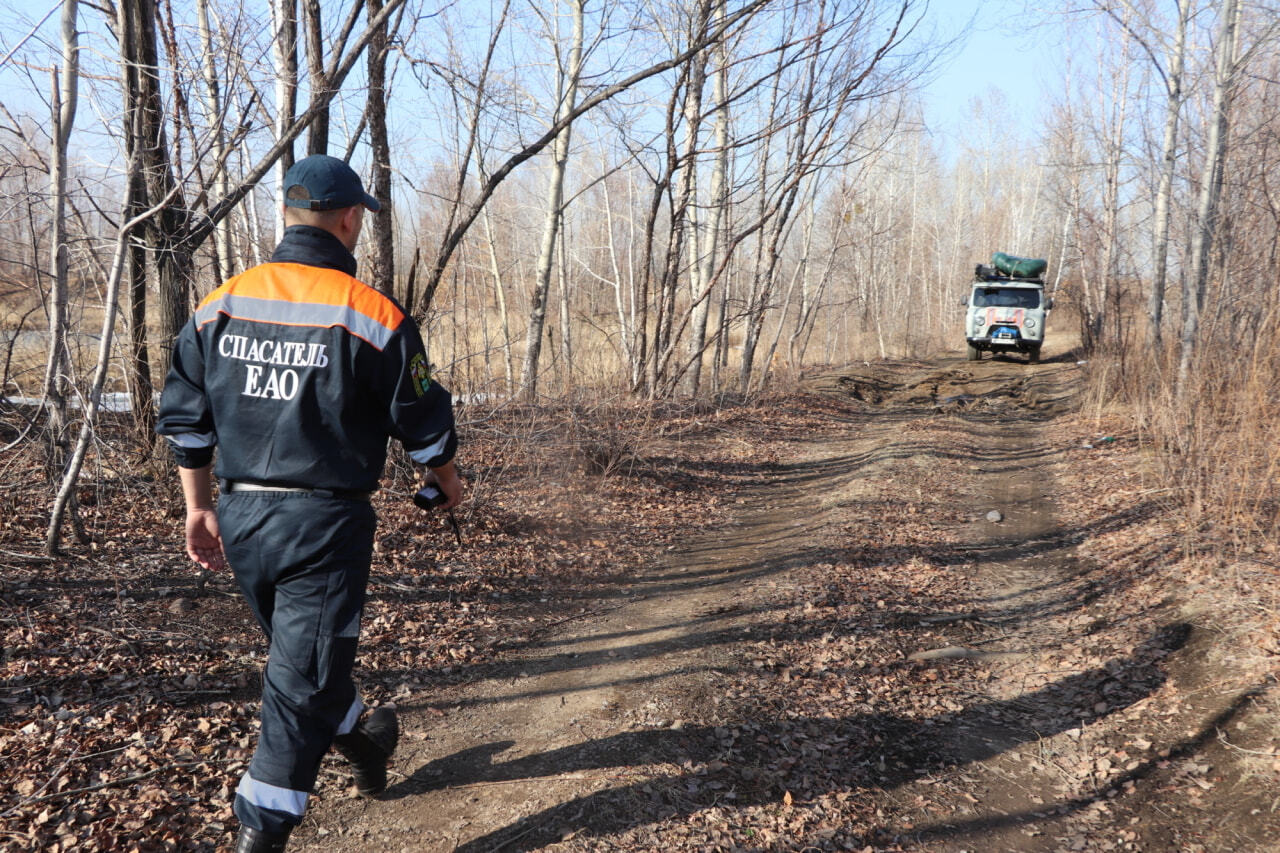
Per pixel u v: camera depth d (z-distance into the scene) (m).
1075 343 27.97
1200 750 3.29
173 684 3.32
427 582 4.95
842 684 3.91
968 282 43.00
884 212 34.88
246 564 2.15
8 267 4.96
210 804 2.62
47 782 2.61
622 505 7.51
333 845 2.54
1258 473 6.21
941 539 6.59
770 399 15.30
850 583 5.37
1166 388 8.76
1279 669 3.67
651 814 2.73
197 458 2.24
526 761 3.07
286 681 2.14
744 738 3.32
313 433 2.12
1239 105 10.64
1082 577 5.57
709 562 6.12
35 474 5.12
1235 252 9.96
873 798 2.99
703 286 14.59
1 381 5.05
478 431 7.45
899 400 17.53
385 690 3.63
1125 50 16.53
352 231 2.32
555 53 12.27
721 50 11.12
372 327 2.12
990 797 3.08
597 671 3.97
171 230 5.59
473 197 12.77
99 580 4.15
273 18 6.53
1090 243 18.06
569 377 9.43
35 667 3.26
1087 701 3.82
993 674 4.18
